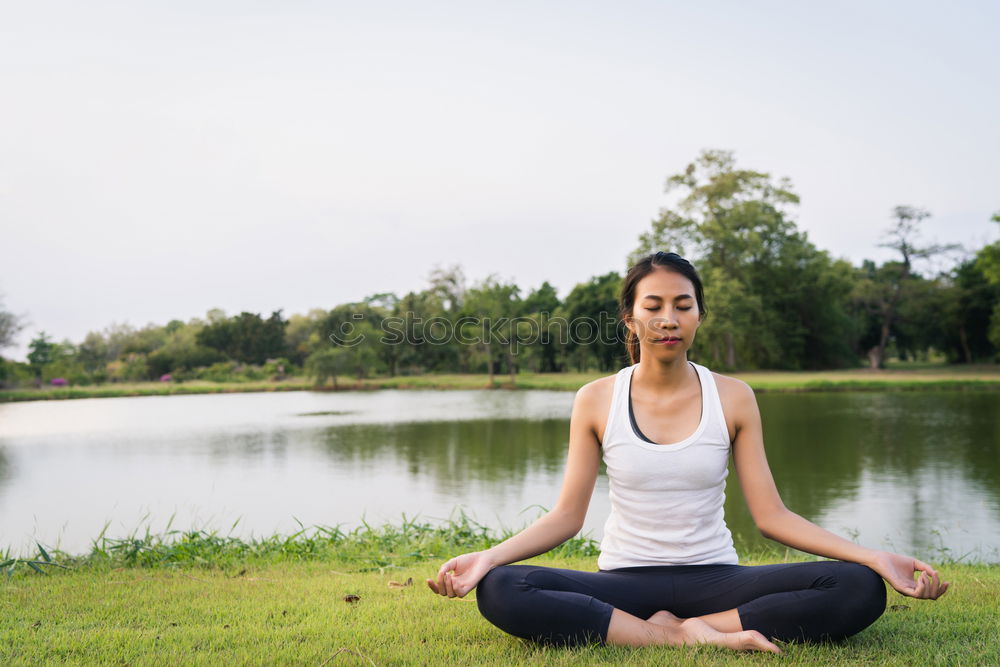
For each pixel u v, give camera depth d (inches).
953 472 394.9
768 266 1633.9
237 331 2108.8
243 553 180.1
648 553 84.4
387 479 405.7
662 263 85.9
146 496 364.5
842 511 301.9
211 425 765.3
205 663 80.5
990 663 76.0
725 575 83.1
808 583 79.4
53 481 416.2
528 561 162.9
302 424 759.1
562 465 450.9
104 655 84.7
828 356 1739.7
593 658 76.2
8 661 82.3
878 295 1774.1
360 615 104.7
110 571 151.9
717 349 1619.1
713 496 84.4
